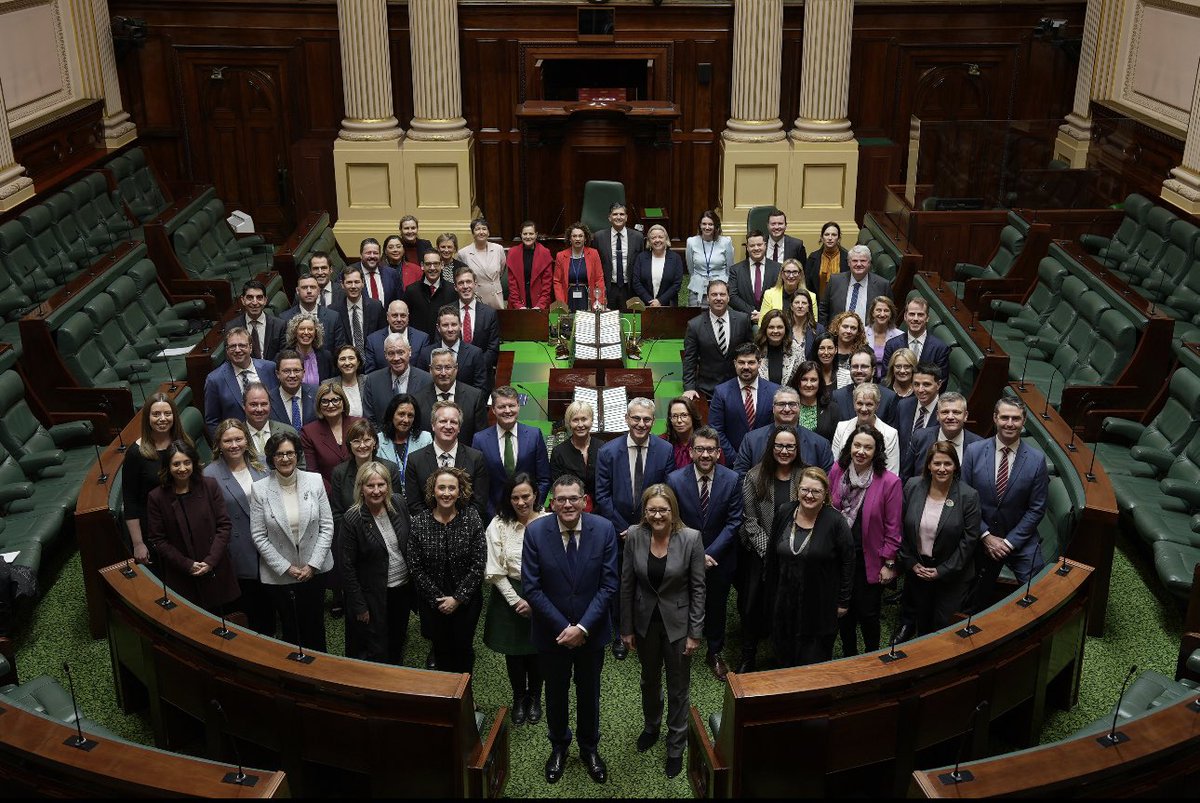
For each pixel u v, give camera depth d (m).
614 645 6.51
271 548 5.95
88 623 6.75
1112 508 6.35
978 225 11.00
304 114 12.80
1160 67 11.04
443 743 4.70
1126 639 6.59
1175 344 8.09
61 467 7.66
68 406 8.18
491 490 6.54
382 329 8.15
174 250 10.61
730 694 4.70
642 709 6.06
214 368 8.16
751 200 12.49
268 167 13.03
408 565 5.77
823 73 12.13
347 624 5.92
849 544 5.64
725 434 7.01
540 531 5.32
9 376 7.68
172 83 12.70
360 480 5.66
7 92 10.30
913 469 6.66
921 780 4.21
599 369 8.28
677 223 13.09
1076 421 8.17
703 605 5.49
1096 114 12.14
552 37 12.42
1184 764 4.47
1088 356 8.56
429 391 7.02
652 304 9.82
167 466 5.86
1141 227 10.26
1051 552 6.75
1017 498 6.15
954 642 5.02
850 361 6.94
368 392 7.06
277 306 9.60
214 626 5.18
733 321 7.96
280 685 4.91
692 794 5.46
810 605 5.68
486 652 6.56
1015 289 10.03
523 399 8.57
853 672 4.78
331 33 12.52
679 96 12.69
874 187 12.67
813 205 12.48
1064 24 12.29
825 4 11.94
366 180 12.40
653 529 5.42
